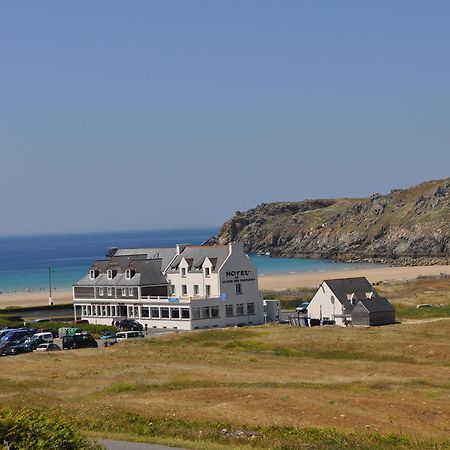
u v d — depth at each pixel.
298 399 73.06
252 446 52.66
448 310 173.38
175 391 80.00
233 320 166.38
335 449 51.31
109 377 92.12
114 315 178.50
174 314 165.50
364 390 81.62
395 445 55.06
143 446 50.38
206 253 171.88
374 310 153.62
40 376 93.50
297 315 169.12
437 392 80.06
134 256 183.38
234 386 84.44
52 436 41.00
